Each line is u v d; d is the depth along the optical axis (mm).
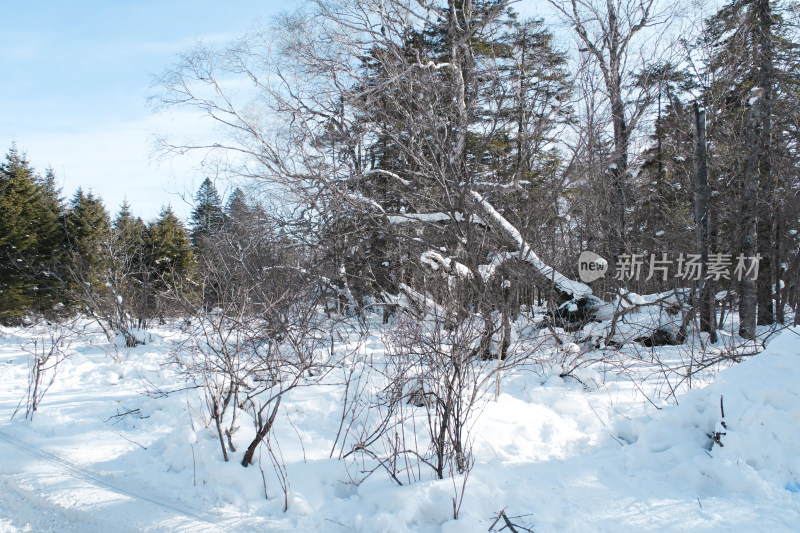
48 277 20656
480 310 6855
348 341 10344
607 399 5914
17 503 4113
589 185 10453
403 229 12859
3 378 8797
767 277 13930
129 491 4270
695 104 12039
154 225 24531
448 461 4219
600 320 10289
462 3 13820
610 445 4805
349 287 14070
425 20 14641
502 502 3691
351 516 3736
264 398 6051
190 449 4746
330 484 4223
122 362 9773
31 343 13125
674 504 3631
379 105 12023
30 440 5422
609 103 11445
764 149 13102
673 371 6918
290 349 7582
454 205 10242
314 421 5445
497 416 5301
